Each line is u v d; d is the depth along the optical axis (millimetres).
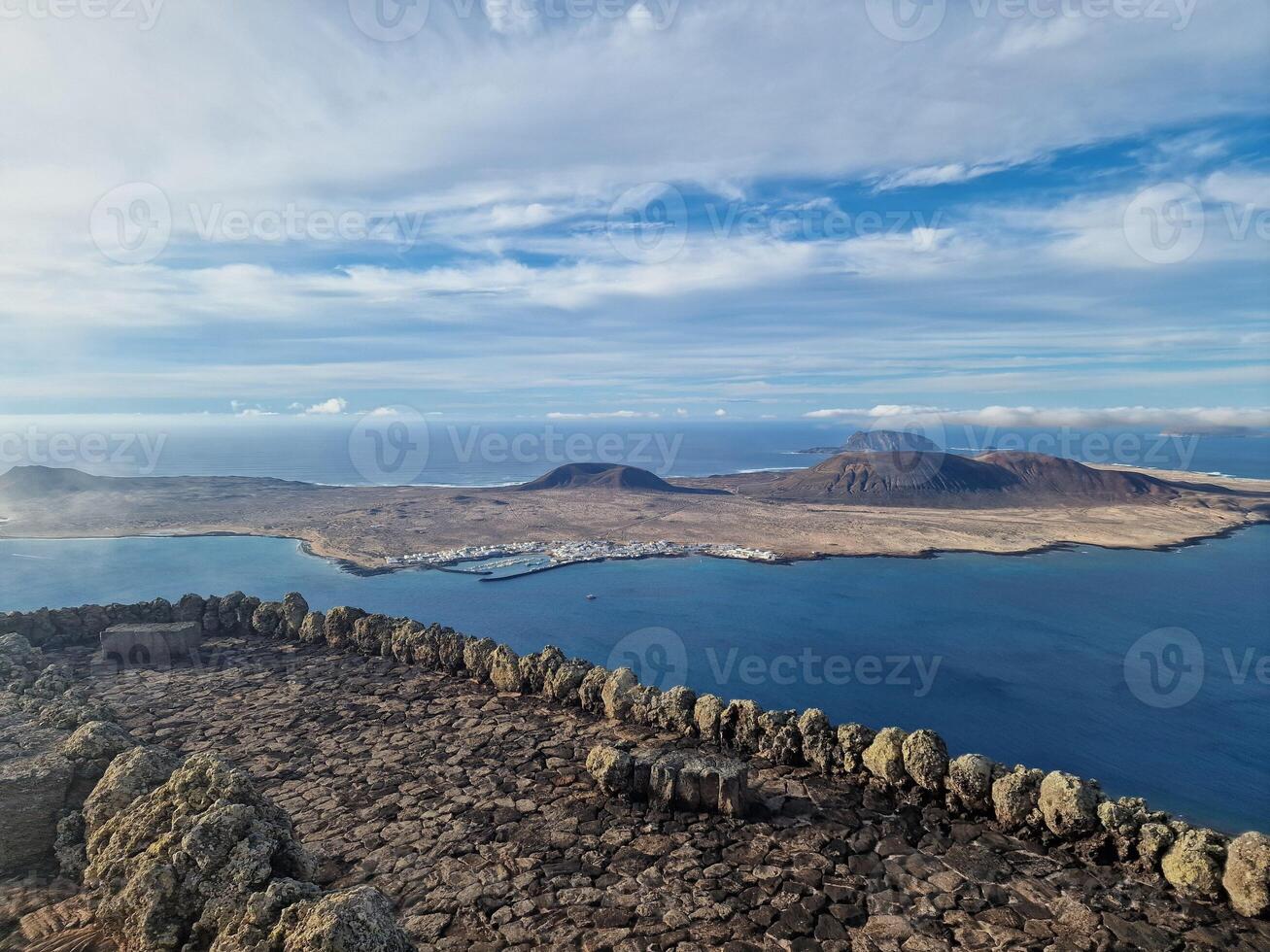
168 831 6840
